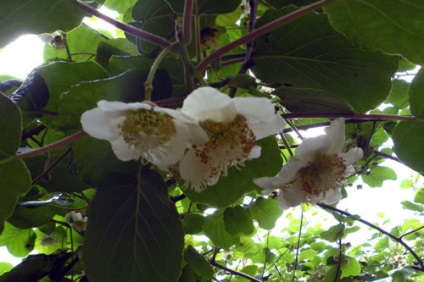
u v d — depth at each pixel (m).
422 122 0.22
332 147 0.21
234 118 0.17
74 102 0.19
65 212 0.35
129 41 0.28
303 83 0.24
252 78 0.21
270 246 0.60
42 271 0.32
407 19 0.19
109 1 0.34
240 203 0.37
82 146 0.20
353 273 0.49
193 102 0.16
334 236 0.46
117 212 0.20
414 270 0.43
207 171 0.18
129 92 0.19
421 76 0.21
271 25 0.19
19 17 0.20
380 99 0.24
